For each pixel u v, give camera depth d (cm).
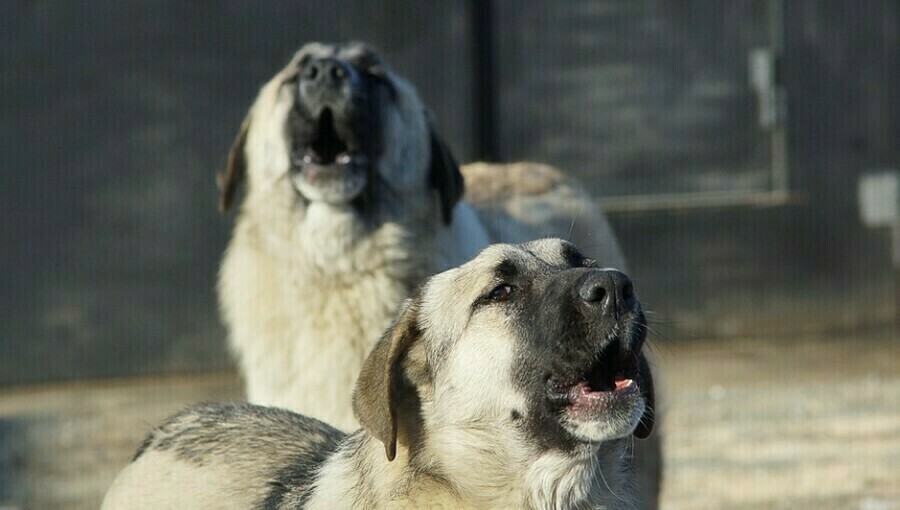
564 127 1748
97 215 1630
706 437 1223
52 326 1616
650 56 1766
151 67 1642
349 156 748
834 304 1800
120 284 1633
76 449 1230
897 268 1811
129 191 1638
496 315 536
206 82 1655
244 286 764
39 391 1566
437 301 554
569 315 518
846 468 1103
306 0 1672
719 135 1784
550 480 534
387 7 1684
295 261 747
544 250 565
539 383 525
